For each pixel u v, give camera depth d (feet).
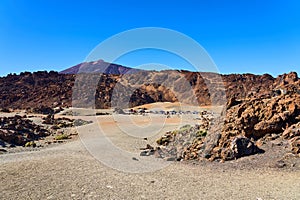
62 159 45.27
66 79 333.21
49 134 92.63
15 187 31.81
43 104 255.91
